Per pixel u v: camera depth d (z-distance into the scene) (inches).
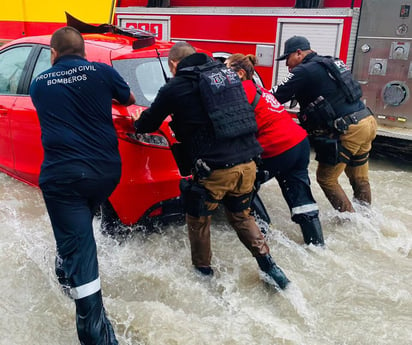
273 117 123.5
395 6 203.9
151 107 107.2
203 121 103.9
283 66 235.5
